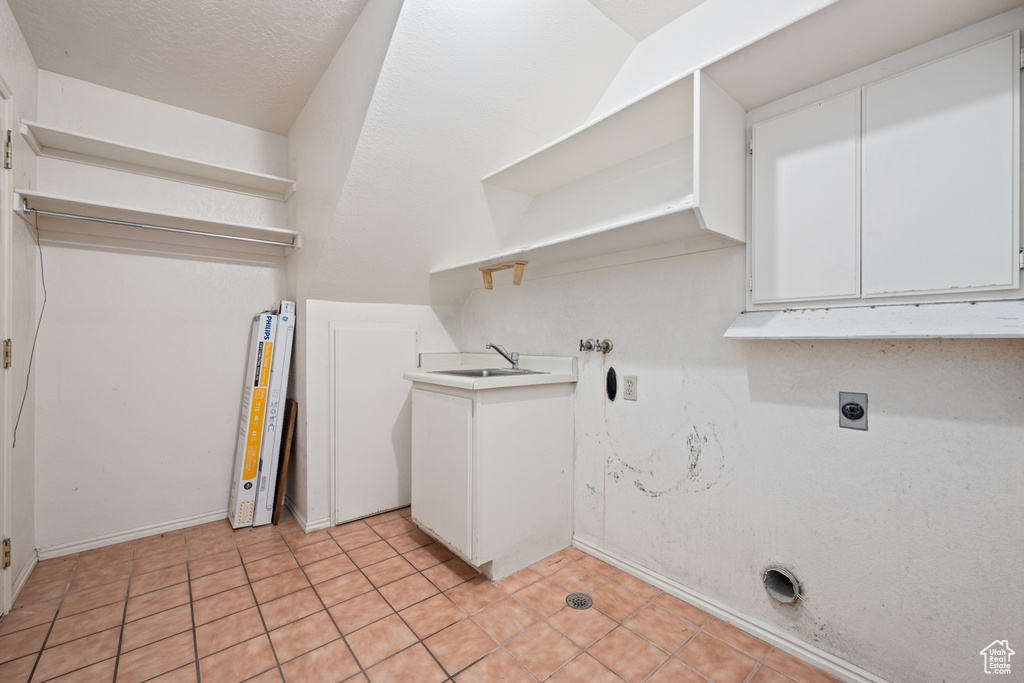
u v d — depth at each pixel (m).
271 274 2.74
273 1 1.64
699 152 1.32
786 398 1.45
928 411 1.18
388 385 2.66
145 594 1.78
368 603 1.72
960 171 1.11
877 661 1.27
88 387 2.19
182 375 2.45
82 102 2.12
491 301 2.76
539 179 2.18
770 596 1.48
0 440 1.61
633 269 1.91
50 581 1.88
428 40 1.57
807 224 1.38
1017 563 1.07
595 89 2.01
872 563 1.28
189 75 2.09
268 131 2.67
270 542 2.26
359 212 2.07
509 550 1.92
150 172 2.29
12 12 1.65
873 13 1.06
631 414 1.92
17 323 1.79
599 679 1.33
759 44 1.18
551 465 2.10
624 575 1.93
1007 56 1.05
